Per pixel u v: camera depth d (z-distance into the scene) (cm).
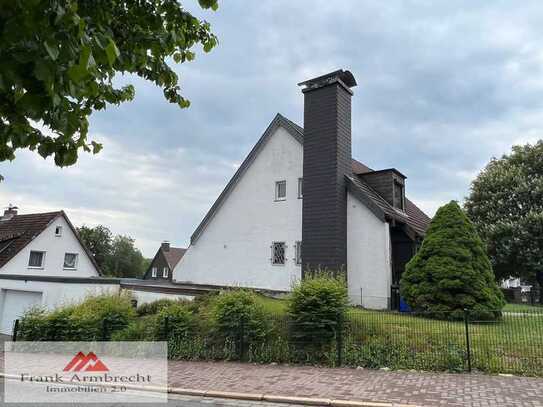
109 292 1545
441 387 709
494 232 2609
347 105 1708
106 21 328
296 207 1770
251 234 1897
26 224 2734
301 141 1784
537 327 954
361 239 1559
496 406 609
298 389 729
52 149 304
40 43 218
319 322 955
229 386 769
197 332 1105
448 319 1148
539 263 2477
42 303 1852
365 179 1867
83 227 5816
